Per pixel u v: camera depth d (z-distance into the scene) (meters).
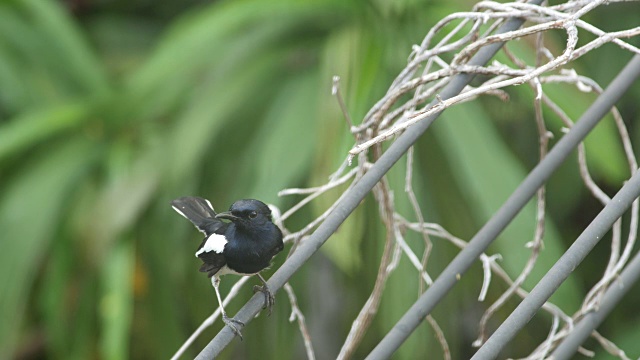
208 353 8.38
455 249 9.32
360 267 9.32
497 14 8.46
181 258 9.36
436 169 9.29
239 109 9.32
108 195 9.23
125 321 9.23
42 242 9.24
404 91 8.49
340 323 9.95
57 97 9.48
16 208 9.27
